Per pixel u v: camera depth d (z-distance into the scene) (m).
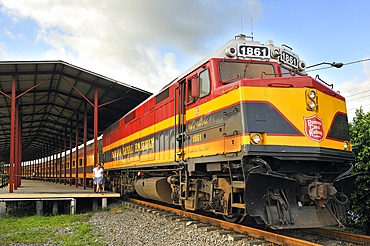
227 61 7.69
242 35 8.12
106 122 24.45
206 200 8.18
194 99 8.36
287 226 6.01
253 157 6.16
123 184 15.74
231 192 6.70
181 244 6.55
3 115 21.97
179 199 9.30
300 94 6.64
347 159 7.31
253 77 7.69
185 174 8.61
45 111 24.17
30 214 13.20
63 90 18.23
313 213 6.36
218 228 7.54
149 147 11.77
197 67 8.33
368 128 11.07
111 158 18.55
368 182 10.57
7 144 39.09
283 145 6.28
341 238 6.62
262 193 6.17
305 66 8.67
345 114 7.73
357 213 10.99
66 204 14.48
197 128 8.09
